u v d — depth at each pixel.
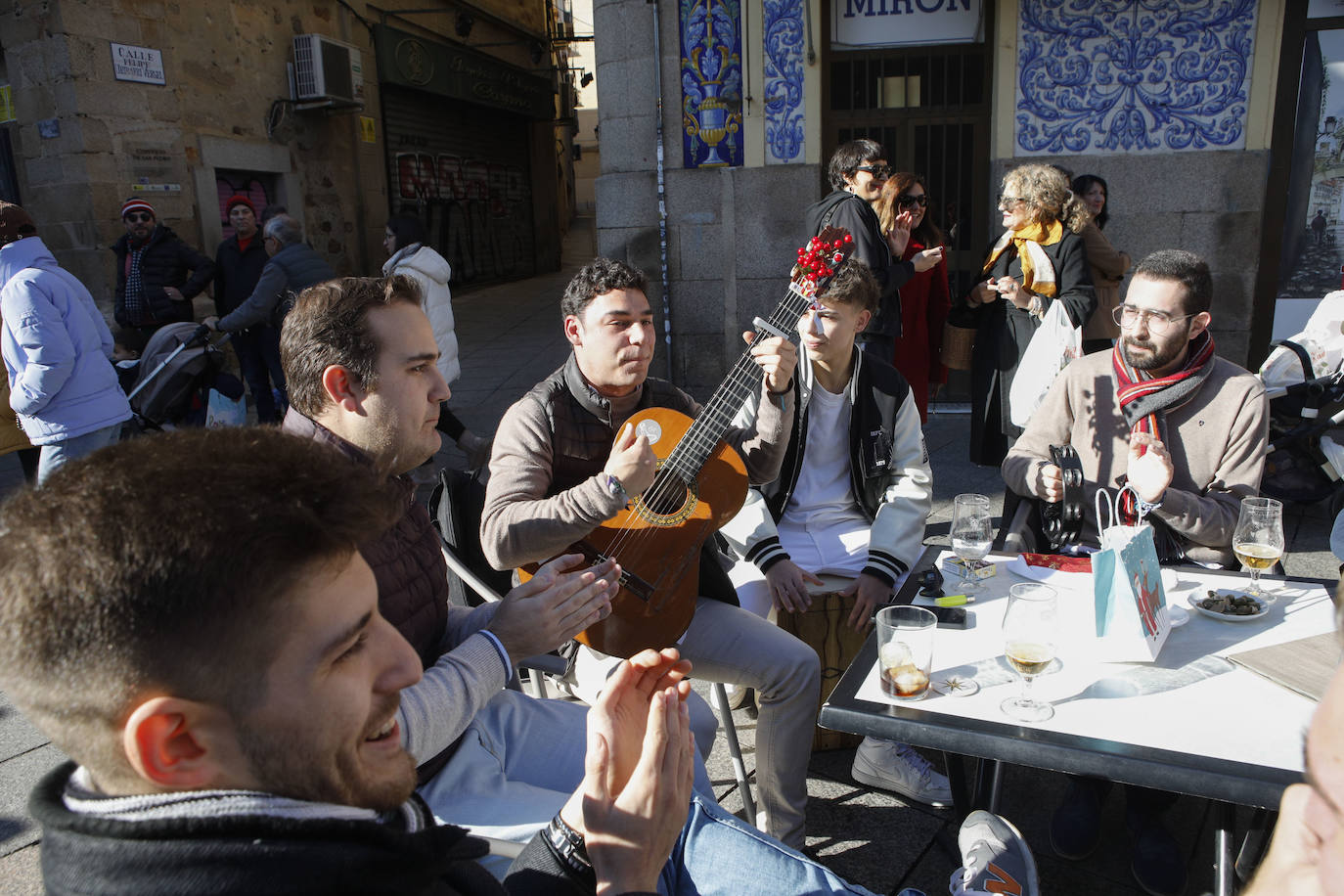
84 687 0.73
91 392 4.05
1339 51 5.68
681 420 2.42
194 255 7.17
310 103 10.27
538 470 2.29
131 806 0.75
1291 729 1.56
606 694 1.24
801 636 2.69
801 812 2.29
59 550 0.72
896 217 4.59
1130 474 2.44
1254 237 5.98
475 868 1.07
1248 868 2.10
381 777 0.94
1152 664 1.80
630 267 2.35
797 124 6.19
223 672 0.76
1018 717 1.62
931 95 6.25
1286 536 4.34
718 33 6.10
